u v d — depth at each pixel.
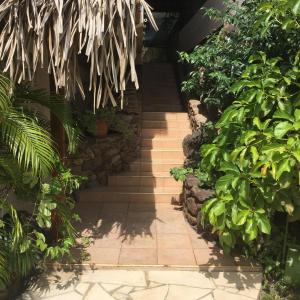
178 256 3.94
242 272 3.73
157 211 5.18
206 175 4.45
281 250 3.65
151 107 8.05
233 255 3.94
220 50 4.32
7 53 3.06
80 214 5.03
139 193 5.48
